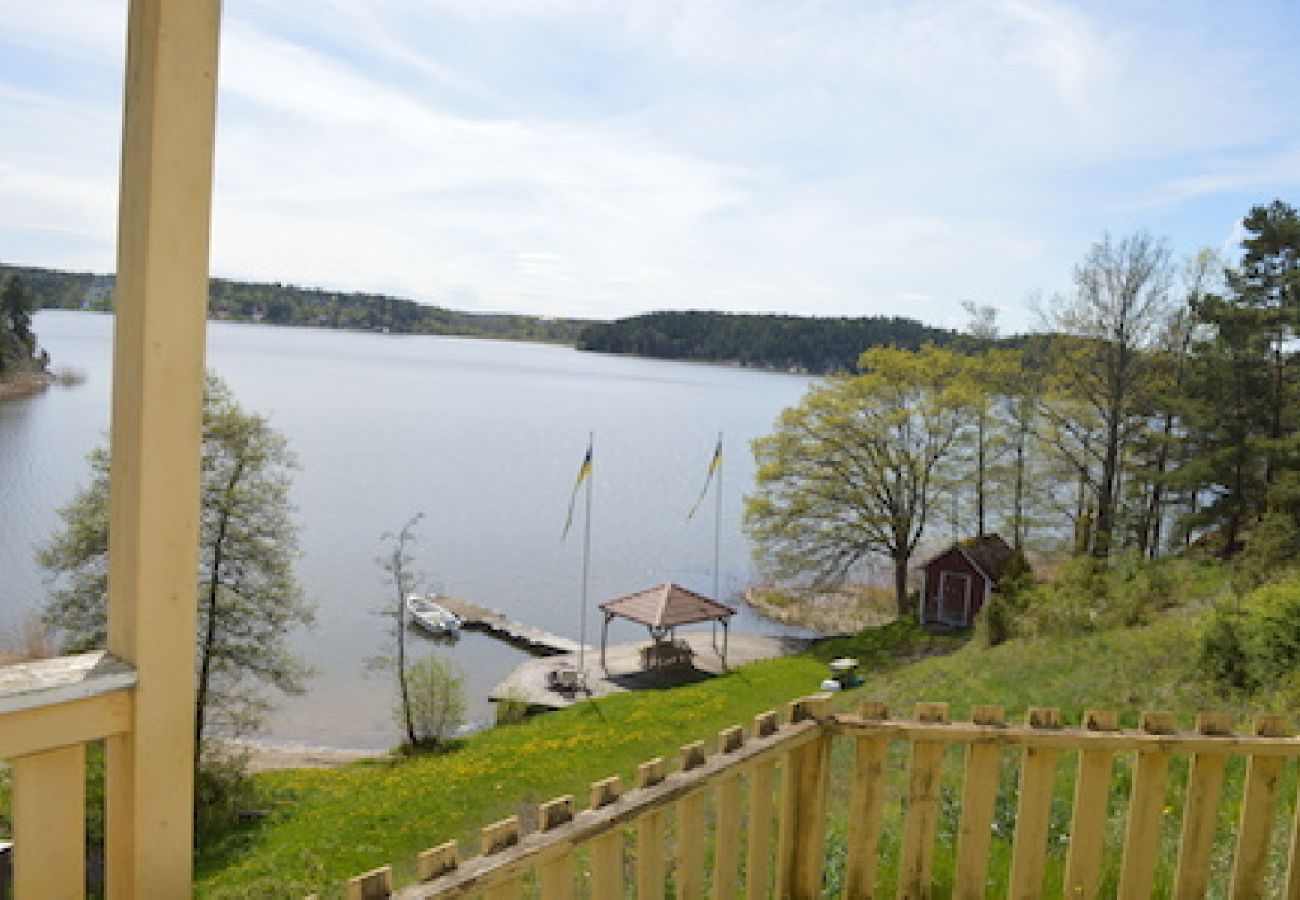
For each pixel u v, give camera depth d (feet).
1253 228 102.47
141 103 6.21
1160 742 11.18
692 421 485.56
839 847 16.24
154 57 6.07
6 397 85.56
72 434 227.81
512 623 140.05
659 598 113.91
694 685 102.94
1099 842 11.50
